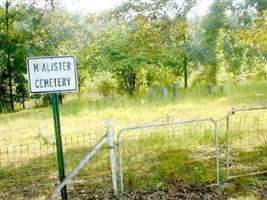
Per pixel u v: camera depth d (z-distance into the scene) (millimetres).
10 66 25922
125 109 15234
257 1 11266
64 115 14484
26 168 7309
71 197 5637
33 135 10688
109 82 27359
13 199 5812
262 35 12203
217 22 14352
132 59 23234
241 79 27297
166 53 14242
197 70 27938
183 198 5484
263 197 5480
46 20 24109
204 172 6516
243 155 7445
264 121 10008
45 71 4492
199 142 8453
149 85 27844
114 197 5582
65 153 8164
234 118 10641
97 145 5242
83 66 25250
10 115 16047
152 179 6258
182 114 13430
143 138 8812
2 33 24938
